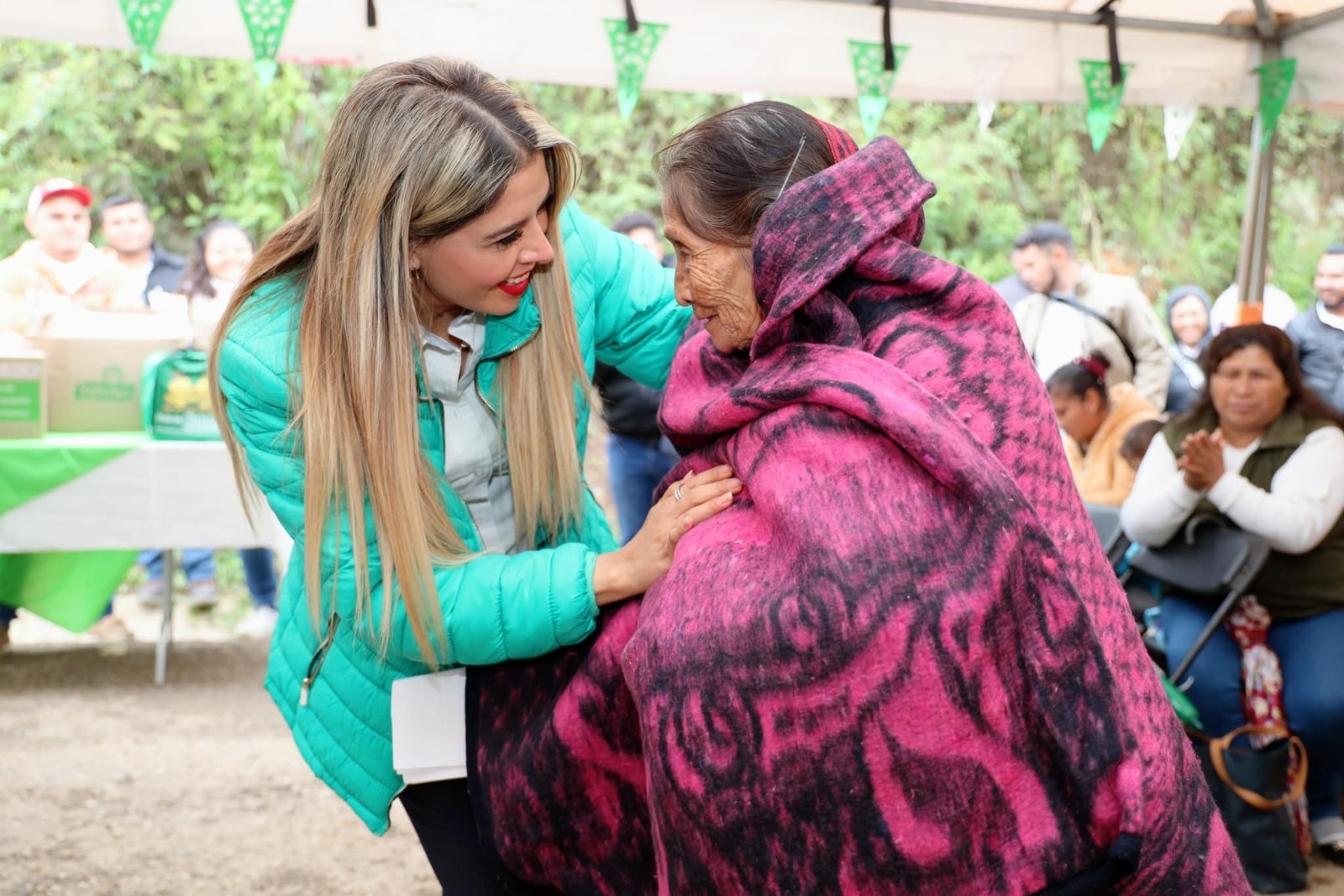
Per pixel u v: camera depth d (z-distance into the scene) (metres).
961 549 1.29
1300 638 3.21
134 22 2.98
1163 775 1.33
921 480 1.32
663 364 2.02
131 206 5.85
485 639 1.66
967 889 1.32
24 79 9.15
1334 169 11.01
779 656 1.31
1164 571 3.32
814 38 3.51
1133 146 10.62
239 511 4.52
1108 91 3.72
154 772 4.12
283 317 1.69
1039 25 3.66
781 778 1.33
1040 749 1.32
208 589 6.13
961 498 1.29
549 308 1.80
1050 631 1.29
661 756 1.39
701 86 3.50
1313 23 3.77
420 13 3.28
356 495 1.65
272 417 1.68
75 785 3.97
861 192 1.41
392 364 1.61
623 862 1.76
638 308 1.99
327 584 1.71
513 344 1.80
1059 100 3.74
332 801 3.92
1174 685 3.25
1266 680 3.19
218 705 4.87
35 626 6.03
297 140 9.41
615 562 1.65
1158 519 3.29
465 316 1.74
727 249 1.50
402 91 1.57
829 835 1.32
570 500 1.88
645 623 1.45
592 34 3.39
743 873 1.35
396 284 1.57
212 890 3.27
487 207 1.54
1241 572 3.13
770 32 3.48
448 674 1.81
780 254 1.40
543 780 1.74
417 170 1.54
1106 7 3.68
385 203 1.57
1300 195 10.93
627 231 5.44
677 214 1.52
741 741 1.34
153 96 9.22
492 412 1.83
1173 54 3.82
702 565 1.44
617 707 1.70
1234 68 3.90
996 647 1.29
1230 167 10.77
